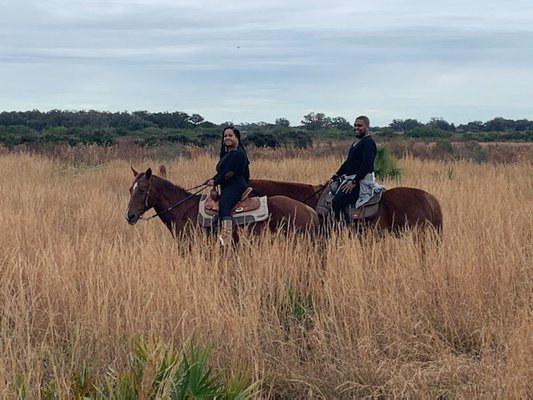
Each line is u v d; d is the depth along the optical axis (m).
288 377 6.66
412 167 22.56
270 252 8.84
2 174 20.66
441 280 8.26
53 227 11.48
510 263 8.81
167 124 73.81
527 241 10.53
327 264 8.78
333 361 6.94
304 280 8.72
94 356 6.64
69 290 7.74
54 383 5.67
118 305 7.25
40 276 8.15
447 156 31.12
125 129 63.91
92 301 7.34
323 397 6.43
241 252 9.09
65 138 42.16
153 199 10.35
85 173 23.56
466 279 8.16
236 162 9.79
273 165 23.55
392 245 9.56
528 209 12.23
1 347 6.23
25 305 7.36
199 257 8.65
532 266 9.05
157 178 10.39
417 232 9.91
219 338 6.96
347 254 8.74
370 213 10.42
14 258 8.37
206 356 5.91
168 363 5.54
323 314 7.58
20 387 5.50
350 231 10.08
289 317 7.92
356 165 10.51
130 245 9.58
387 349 7.19
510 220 10.92
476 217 11.73
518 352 6.27
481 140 59.34
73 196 16.09
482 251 9.25
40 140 40.34
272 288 8.18
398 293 8.01
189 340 6.43
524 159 26.31
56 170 24.52
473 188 15.34
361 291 7.94
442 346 7.21
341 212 10.48
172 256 8.59
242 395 5.54
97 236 10.35
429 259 8.84
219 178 9.80
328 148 33.81
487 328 7.23
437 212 10.55
